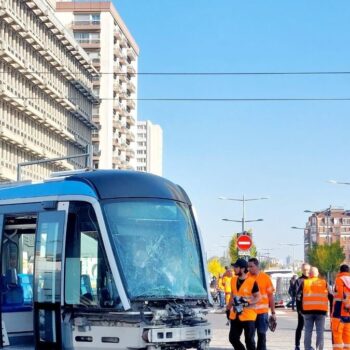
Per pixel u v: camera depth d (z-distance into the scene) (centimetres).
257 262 1959
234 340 1855
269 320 2022
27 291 1920
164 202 1767
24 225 1877
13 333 1873
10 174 9100
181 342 1667
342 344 2058
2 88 8669
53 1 12456
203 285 1762
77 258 1689
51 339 1717
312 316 2159
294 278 4388
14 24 8906
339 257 15175
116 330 1617
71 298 1681
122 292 1608
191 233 1795
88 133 13150
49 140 10831
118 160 14950
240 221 8375
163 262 1702
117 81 14862
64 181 1775
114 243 1650
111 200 1695
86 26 14425
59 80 11088
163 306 1653
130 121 15988
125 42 15675
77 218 1708
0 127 8662
